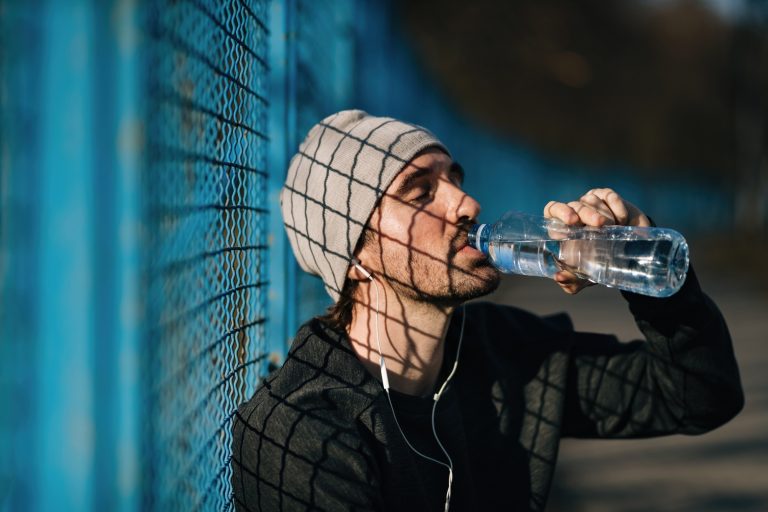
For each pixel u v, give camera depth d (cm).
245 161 146
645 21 2880
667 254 165
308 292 231
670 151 3294
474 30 967
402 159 160
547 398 175
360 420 148
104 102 72
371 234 163
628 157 3002
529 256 176
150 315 82
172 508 95
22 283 71
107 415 73
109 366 73
